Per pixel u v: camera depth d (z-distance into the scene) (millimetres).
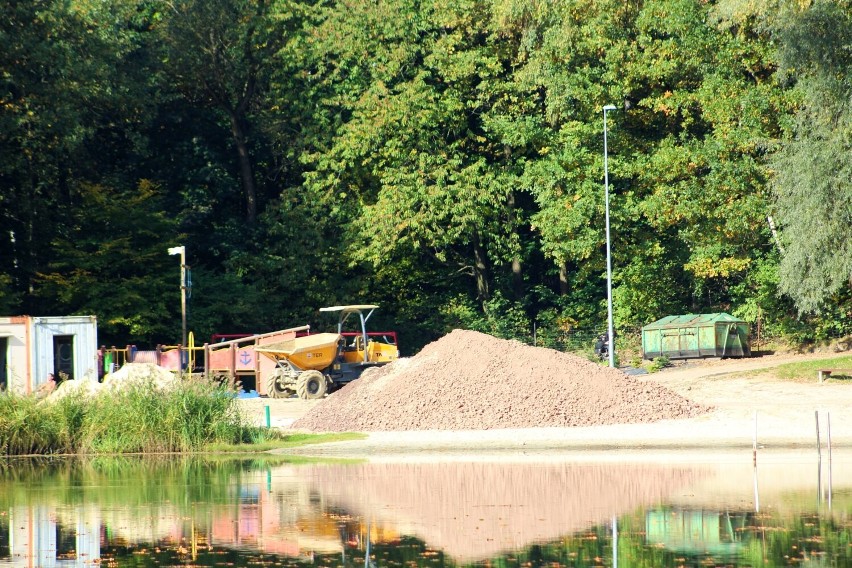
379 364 79562
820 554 26594
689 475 41062
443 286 116875
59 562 27156
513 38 103000
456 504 35219
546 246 96875
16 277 96062
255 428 57594
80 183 98000
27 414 54406
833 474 41094
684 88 92688
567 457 47812
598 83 93500
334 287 107938
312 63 108625
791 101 83062
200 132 114812
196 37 107500
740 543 28109
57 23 91750
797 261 71000
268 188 122125
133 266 94875
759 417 58094
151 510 34938
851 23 68875
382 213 100375
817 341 90750
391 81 106188
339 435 57469
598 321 107438
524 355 63625
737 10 72500
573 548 27875
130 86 98875
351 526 31562
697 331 89875
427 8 104750
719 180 86000
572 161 94500
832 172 69312
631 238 102688
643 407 59062
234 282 102875
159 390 56062
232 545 28969
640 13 90250
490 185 101625
